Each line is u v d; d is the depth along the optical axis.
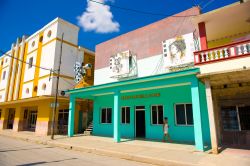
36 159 8.20
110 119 18.22
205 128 11.85
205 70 9.55
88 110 22.27
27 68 25.58
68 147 12.05
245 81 10.17
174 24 14.54
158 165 7.77
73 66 23.23
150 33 16.02
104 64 19.44
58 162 7.68
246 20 10.79
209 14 10.32
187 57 12.99
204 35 10.76
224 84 10.87
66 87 21.94
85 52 25.45
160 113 14.55
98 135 18.27
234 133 11.70
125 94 16.97
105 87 14.24
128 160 8.63
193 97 9.92
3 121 26.91
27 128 24.00
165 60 14.01
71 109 17.48
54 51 21.34
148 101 15.26
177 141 12.99
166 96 14.26
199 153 8.91
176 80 10.73
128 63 16.42
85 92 16.38
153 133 14.58
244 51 8.73
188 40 13.20
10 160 7.88
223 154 8.67
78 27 24.72
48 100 19.48
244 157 8.04
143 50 16.16
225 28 11.61
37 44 24.78
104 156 9.48
